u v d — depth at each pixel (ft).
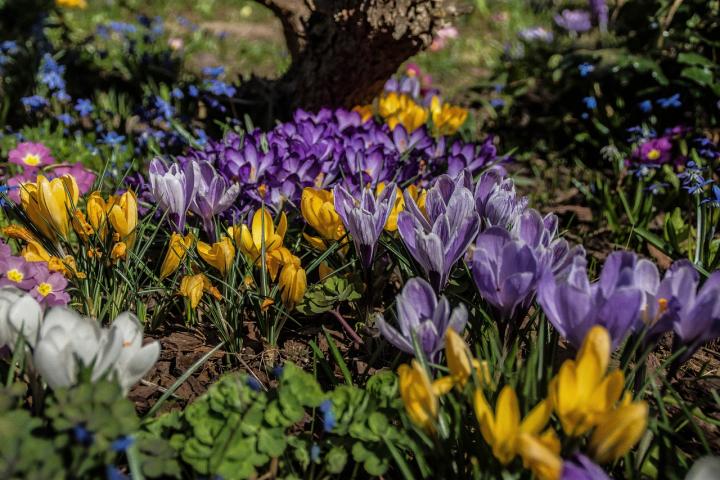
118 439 0.98
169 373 1.38
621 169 2.29
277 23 4.81
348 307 1.61
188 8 4.89
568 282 1.01
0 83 2.78
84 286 1.44
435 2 2.13
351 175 1.78
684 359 1.11
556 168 2.59
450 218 1.31
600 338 0.94
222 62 3.77
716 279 1.06
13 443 0.94
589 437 1.03
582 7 4.27
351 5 2.13
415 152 2.01
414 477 1.14
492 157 2.13
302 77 2.39
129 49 3.10
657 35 2.63
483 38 4.59
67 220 1.44
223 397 1.10
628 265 1.08
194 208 1.52
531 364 1.04
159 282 1.48
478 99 3.09
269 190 1.72
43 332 1.05
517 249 1.10
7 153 2.29
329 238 1.50
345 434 1.13
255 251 1.46
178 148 2.34
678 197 2.15
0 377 1.19
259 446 1.06
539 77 3.05
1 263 1.35
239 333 1.44
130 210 1.41
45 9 3.43
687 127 2.44
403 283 1.50
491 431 0.96
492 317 1.31
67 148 2.30
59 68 2.62
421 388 0.99
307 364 1.43
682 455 1.11
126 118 2.58
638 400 1.10
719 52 2.62
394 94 2.44
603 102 2.67
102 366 1.03
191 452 1.04
